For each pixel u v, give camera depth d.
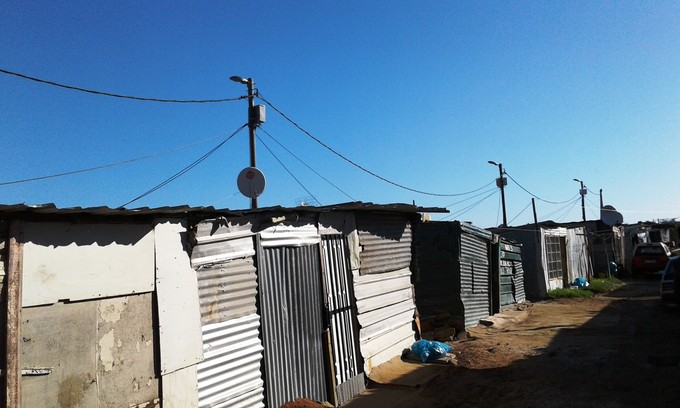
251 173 10.38
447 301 13.73
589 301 19.92
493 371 9.32
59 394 4.68
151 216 5.58
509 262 18.55
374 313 9.78
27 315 4.50
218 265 6.46
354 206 8.88
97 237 5.09
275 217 7.39
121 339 5.25
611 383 7.96
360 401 8.30
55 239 4.75
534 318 16.17
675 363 8.81
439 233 13.92
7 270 4.38
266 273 7.23
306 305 7.93
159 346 5.59
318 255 8.38
